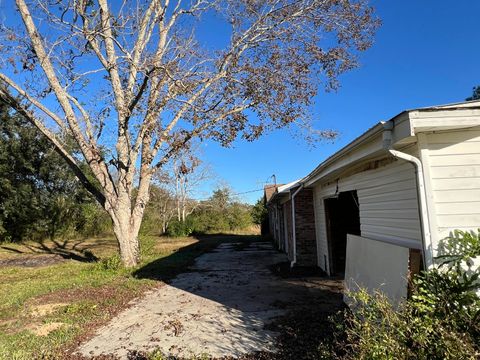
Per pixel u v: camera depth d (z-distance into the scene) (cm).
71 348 546
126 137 1415
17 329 661
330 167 780
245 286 985
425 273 380
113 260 1383
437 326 299
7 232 2792
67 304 837
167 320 674
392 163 542
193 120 1276
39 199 2859
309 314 664
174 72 1227
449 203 427
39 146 2756
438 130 425
